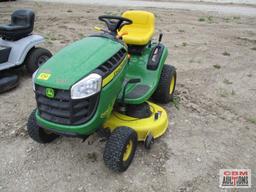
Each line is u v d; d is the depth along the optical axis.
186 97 4.59
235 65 6.23
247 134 3.69
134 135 2.84
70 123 2.46
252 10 16.64
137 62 3.74
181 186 2.78
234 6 18.48
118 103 3.18
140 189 2.71
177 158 3.16
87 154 3.13
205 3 19.61
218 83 5.21
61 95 2.39
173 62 6.20
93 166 2.96
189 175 2.92
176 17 12.20
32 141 3.32
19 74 5.21
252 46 7.85
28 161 3.00
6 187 2.67
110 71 2.62
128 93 3.27
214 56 6.79
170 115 4.02
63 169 2.91
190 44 7.73
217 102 4.49
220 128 3.79
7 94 4.47
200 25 10.62
